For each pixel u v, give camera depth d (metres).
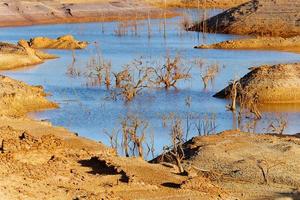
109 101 95.62
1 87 89.75
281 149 60.00
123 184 45.03
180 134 67.25
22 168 45.72
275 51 149.50
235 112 88.12
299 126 81.62
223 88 104.31
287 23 186.50
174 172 50.56
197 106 92.56
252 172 53.69
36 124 62.91
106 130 78.00
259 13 192.88
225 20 193.38
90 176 46.47
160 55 139.25
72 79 113.94
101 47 154.62
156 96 98.88
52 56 140.25
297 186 50.88
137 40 168.00
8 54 130.62
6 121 62.78
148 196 43.69
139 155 63.94
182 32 185.25
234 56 140.12
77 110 89.50
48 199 40.84
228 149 60.06
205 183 47.03
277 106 93.31
